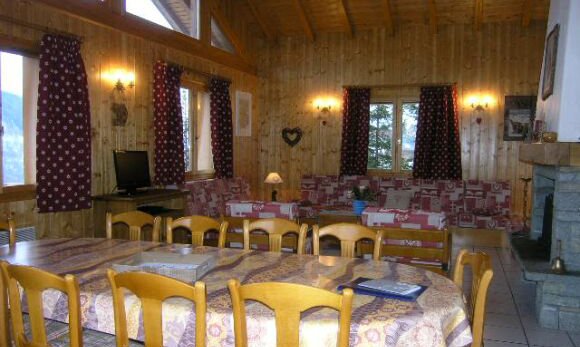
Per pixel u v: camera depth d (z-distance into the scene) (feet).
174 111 18.88
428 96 23.77
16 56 13.33
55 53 13.60
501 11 22.22
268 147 27.30
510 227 19.71
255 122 26.96
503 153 23.17
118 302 5.22
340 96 25.71
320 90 26.08
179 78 19.24
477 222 20.25
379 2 22.82
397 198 22.11
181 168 19.25
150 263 7.06
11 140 13.24
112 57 16.20
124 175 15.69
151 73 18.29
